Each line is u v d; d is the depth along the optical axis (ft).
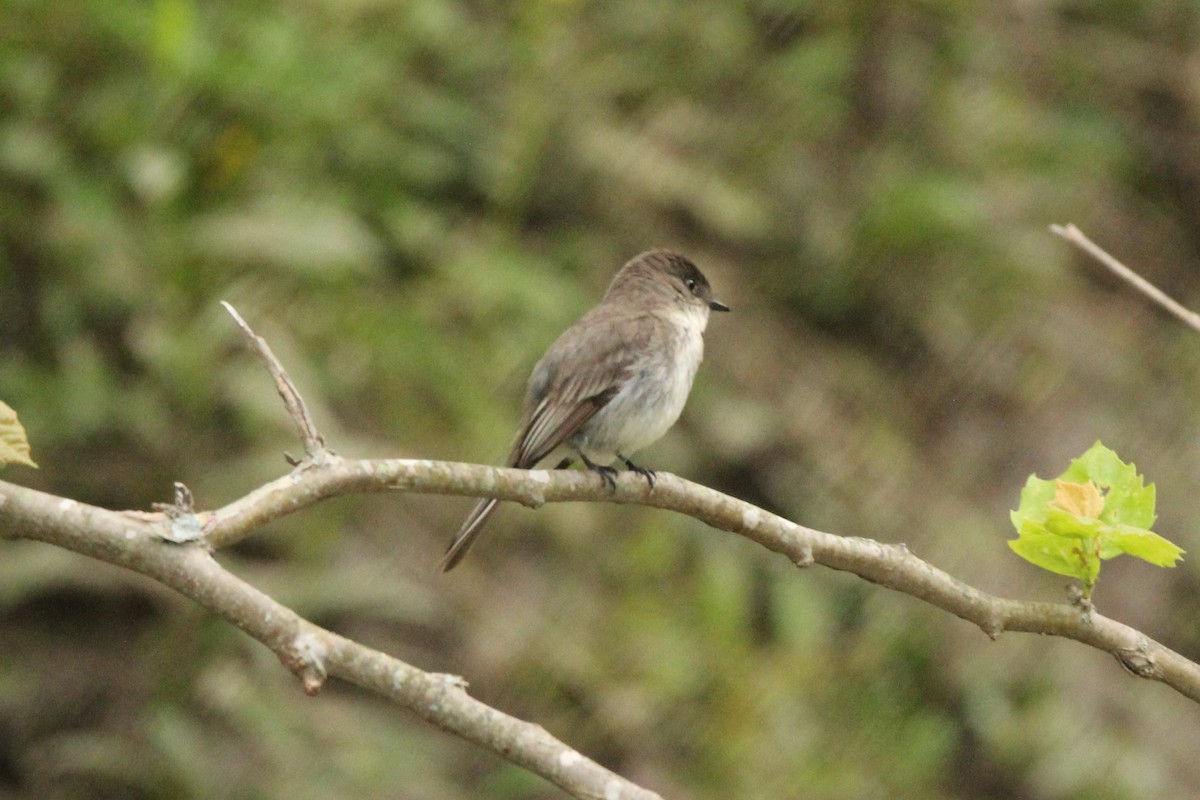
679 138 45.83
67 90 37.81
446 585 36.81
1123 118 53.67
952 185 46.83
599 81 45.14
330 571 35.04
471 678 35.94
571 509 39.29
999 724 40.52
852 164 47.96
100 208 35.81
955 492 44.16
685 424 42.14
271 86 39.04
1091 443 46.14
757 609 40.63
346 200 39.45
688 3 48.47
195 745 31.63
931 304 46.85
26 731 32.09
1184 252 52.44
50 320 35.22
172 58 37.35
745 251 46.03
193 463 34.68
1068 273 49.93
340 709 33.73
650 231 44.29
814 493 42.42
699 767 36.52
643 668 37.24
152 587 33.73
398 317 38.47
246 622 14.48
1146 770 40.55
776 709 37.76
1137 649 17.74
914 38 50.03
